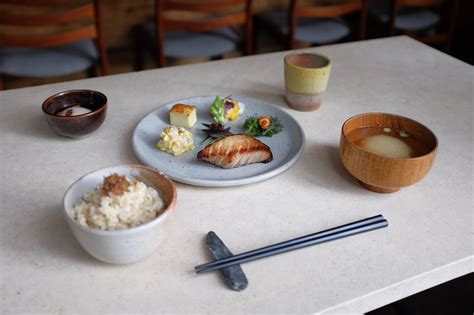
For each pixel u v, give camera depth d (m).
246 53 2.26
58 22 1.78
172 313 0.61
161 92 1.22
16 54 1.97
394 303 1.01
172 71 1.36
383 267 0.69
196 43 2.19
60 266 0.67
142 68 2.61
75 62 1.98
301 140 0.96
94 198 0.66
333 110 1.15
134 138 0.95
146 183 0.73
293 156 0.91
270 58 1.47
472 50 2.77
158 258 0.69
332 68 1.40
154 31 2.25
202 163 0.90
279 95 1.22
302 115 1.12
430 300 1.01
